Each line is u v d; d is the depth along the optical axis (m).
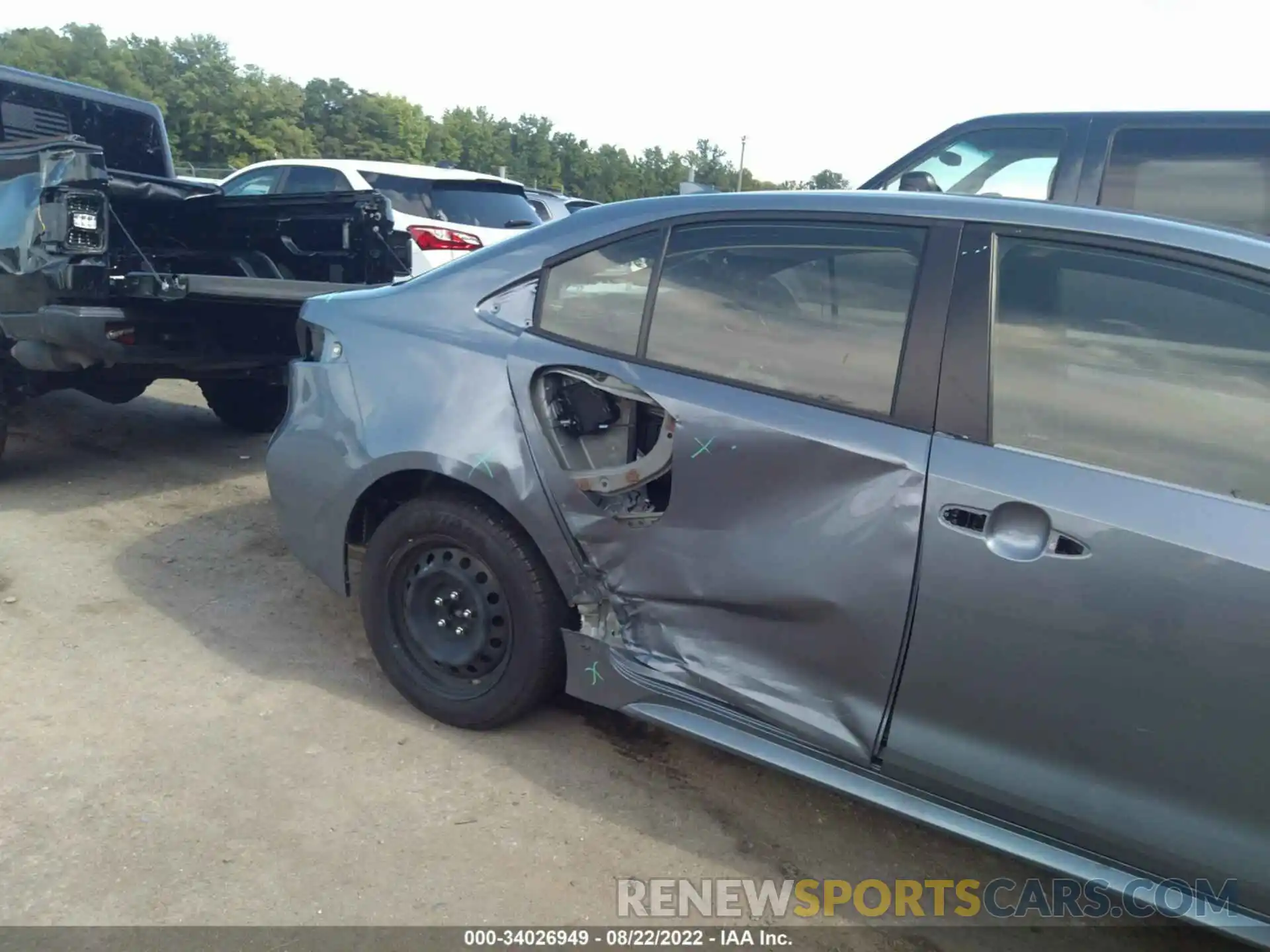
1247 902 2.04
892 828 2.83
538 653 2.93
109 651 3.53
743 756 2.56
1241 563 1.97
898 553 2.30
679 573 2.65
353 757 2.97
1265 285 2.11
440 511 3.00
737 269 2.64
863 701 2.41
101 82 66.38
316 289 5.05
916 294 2.40
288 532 3.35
